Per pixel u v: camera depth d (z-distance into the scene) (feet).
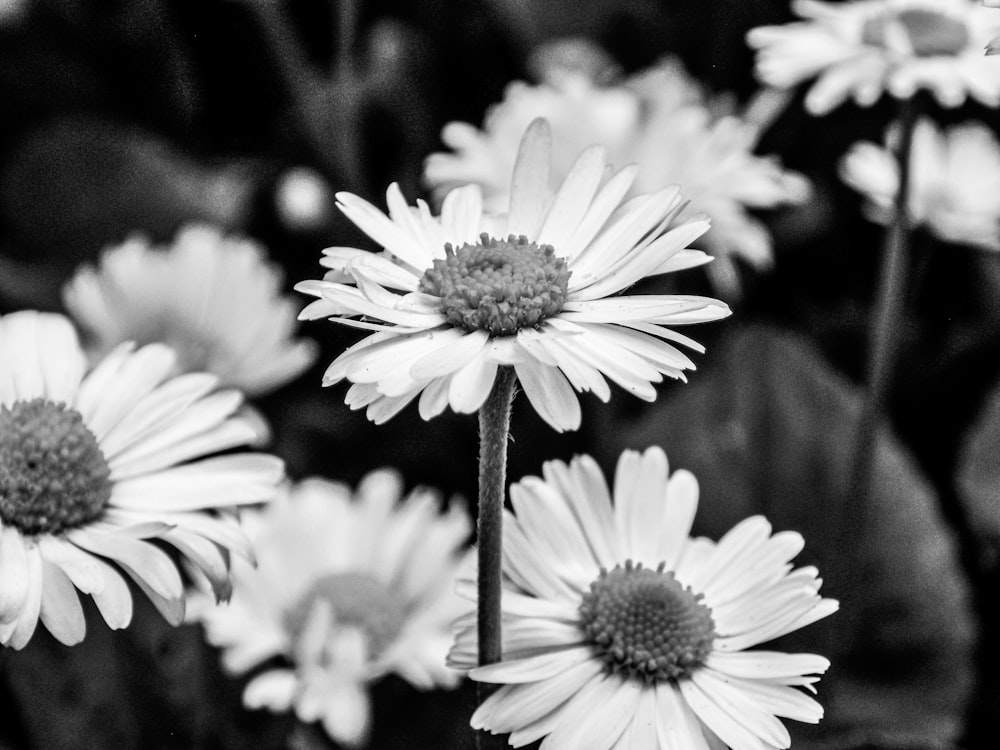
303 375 0.83
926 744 0.65
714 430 0.79
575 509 0.50
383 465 0.82
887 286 0.69
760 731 0.45
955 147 0.86
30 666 0.62
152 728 0.63
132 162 0.95
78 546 0.48
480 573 0.45
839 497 0.78
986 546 0.81
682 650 0.46
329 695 0.61
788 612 0.47
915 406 0.88
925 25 0.71
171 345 0.74
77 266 0.94
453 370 0.43
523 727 0.46
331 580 0.68
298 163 0.94
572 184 0.48
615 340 0.44
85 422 0.51
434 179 0.84
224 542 0.49
